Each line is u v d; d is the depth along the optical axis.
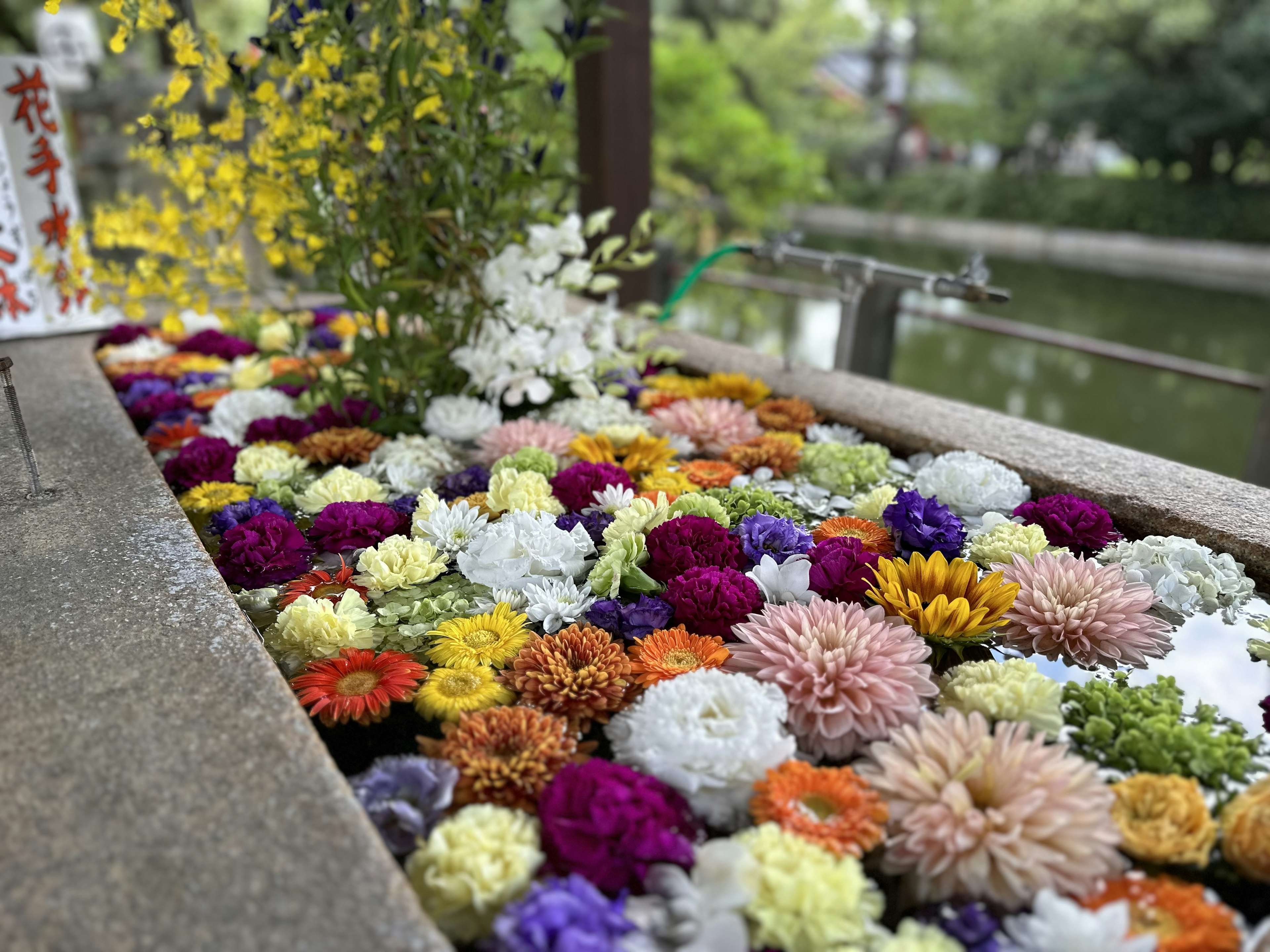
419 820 0.76
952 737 0.82
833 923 0.67
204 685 0.86
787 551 1.23
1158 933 0.67
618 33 2.80
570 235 1.84
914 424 1.77
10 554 1.13
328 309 2.77
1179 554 1.22
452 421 1.74
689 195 8.37
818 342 7.29
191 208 1.89
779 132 12.42
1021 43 13.02
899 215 16.06
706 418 1.74
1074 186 14.16
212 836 0.68
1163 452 5.42
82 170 4.20
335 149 1.66
